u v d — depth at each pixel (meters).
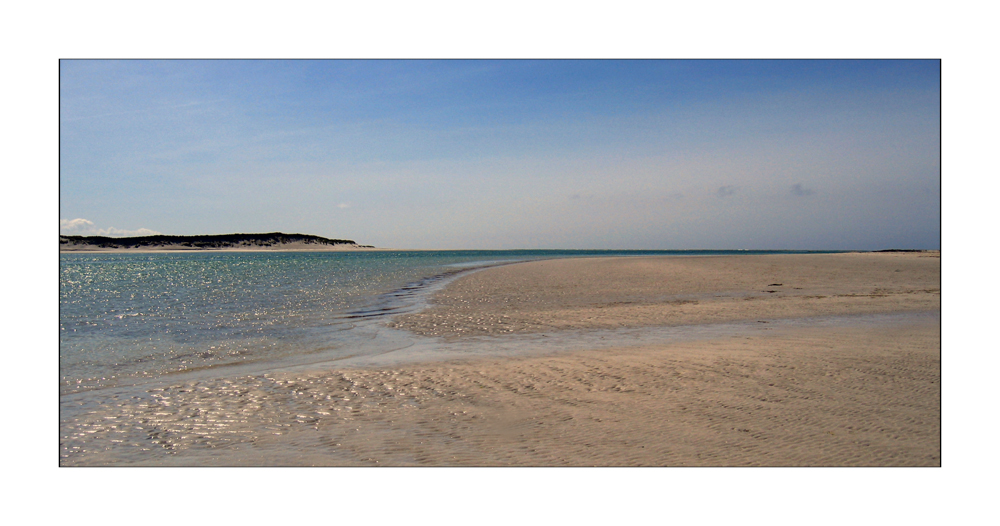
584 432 6.99
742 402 8.00
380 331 16.52
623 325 16.83
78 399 9.24
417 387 9.57
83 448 6.99
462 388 9.41
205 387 9.96
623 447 6.44
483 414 7.92
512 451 6.46
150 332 16.69
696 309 20.06
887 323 16.02
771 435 6.65
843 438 6.47
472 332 16.09
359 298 26.05
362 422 7.75
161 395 9.47
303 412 8.30
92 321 19.06
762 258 47.59
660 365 10.59
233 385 10.06
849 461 5.79
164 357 13.06
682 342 13.45
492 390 9.21
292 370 11.32
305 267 61.22
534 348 13.30
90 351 13.80
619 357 11.57
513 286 30.34
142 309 22.33
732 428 6.93
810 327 15.51
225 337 15.74
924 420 6.99
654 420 7.34
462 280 35.28
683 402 8.09
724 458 5.99
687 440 6.57
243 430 7.57
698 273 35.16
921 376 9.16
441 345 14.10
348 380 10.23
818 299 22.47
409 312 20.67
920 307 19.61
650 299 23.75
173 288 33.09
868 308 19.52
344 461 6.34
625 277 34.00
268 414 8.25
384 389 9.51
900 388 8.45
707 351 11.91
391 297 26.25
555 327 16.72
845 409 7.52
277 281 38.41
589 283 31.02
